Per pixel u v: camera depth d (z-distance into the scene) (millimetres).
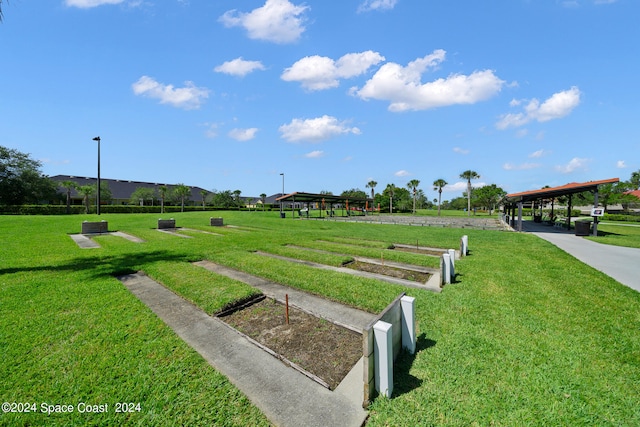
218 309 4594
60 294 5145
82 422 2250
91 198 37531
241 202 59875
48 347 3354
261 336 3848
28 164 30141
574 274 6824
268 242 11703
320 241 12430
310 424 2293
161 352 3270
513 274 6824
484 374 2895
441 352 3311
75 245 10555
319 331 3996
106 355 3195
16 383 2695
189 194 47469
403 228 19531
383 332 2502
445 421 2297
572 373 2908
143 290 5715
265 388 2746
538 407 2430
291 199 32844
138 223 19766
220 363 3178
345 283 5898
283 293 5566
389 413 2395
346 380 2873
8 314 4258
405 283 6305
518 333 3783
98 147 24625
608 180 14344
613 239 13422
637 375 2893
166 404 2463
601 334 3770
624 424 2258
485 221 29109
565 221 22953
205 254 9055
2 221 18016
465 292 5484
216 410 2410
